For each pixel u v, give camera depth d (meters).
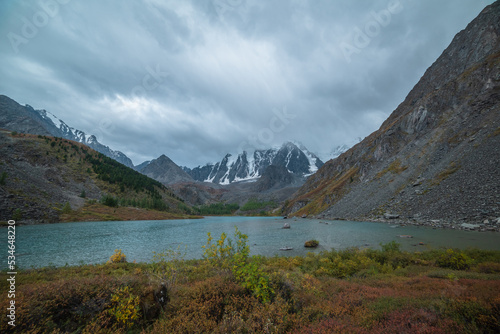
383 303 7.39
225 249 11.63
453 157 64.50
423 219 49.12
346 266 16.45
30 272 15.92
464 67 121.62
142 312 6.98
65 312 6.35
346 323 5.82
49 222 84.12
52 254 31.92
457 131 79.19
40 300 6.37
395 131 127.19
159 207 180.25
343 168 180.62
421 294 8.32
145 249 36.50
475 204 41.91
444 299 7.09
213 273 11.46
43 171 158.50
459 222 40.47
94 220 100.94
